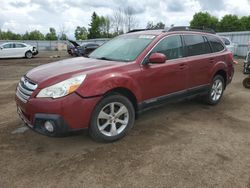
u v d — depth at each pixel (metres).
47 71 4.06
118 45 5.14
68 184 3.16
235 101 6.83
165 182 3.19
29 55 22.62
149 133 4.60
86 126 3.83
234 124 5.11
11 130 4.73
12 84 9.43
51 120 3.56
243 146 4.14
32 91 3.73
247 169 3.48
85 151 3.94
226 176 3.32
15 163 3.61
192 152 3.92
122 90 4.24
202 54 5.70
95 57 5.04
